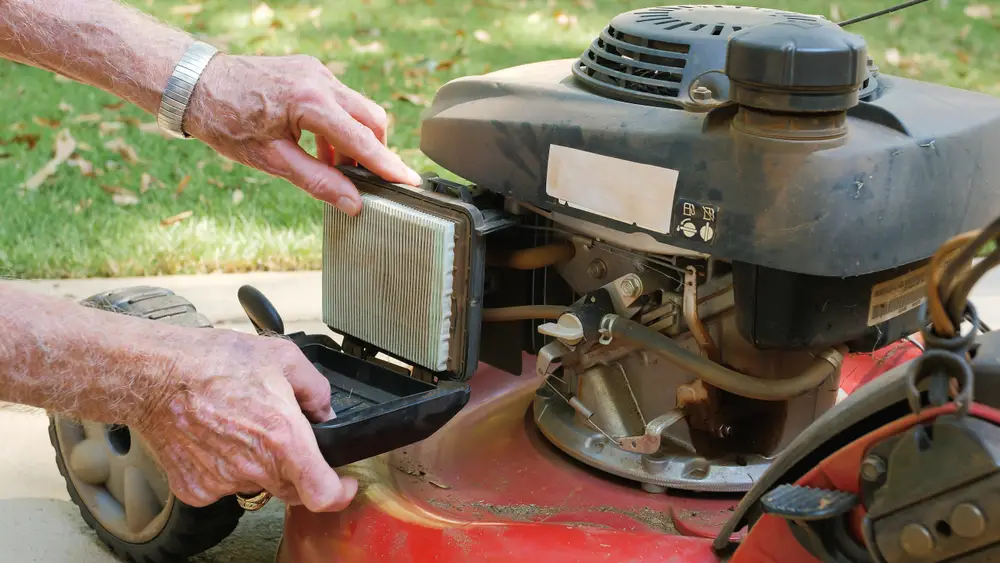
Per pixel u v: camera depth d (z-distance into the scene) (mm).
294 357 1378
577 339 1460
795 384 1420
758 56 1182
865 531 1013
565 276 1603
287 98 1552
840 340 1349
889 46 5422
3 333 1240
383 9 6078
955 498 942
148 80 1583
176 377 1277
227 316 2727
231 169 3703
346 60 5035
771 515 1146
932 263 972
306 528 1519
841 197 1210
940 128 1320
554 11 6117
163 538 1709
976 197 1357
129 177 3594
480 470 1669
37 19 1559
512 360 1706
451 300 1502
